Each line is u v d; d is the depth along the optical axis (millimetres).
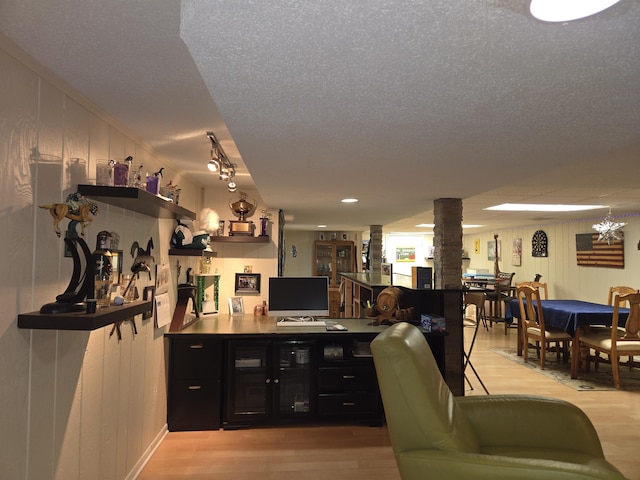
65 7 1162
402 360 1688
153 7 1160
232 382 3262
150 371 2783
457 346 3684
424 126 1758
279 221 4617
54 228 1624
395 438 1683
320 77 1291
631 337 4406
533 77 1286
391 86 1358
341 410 3332
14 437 1398
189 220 3270
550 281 7898
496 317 7609
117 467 2240
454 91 1396
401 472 1643
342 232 10008
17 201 1413
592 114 1604
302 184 3160
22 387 1440
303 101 1485
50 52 1425
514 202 5184
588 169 3373
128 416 2395
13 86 1389
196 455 2836
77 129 1800
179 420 3225
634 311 4383
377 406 3354
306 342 3318
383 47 1106
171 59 1479
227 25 999
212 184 4023
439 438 1624
